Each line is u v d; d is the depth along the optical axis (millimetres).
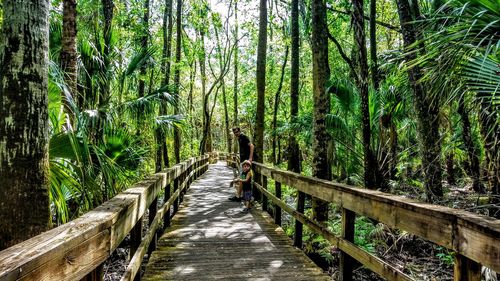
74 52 5559
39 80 2768
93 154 5047
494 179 5406
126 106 8023
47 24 2869
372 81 9344
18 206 2646
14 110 2646
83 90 6852
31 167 2711
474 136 7586
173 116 9539
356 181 9406
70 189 4309
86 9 10148
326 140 6328
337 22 16953
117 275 5777
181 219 6977
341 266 3674
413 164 10234
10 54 2656
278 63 25297
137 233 3477
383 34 18047
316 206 6059
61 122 4207
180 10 16781
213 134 58125
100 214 2234
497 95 3475
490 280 3547
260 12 11711
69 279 1586
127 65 9117
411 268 5555
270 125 26062
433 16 4168
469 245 1896
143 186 3861
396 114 8492
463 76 3771
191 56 20875
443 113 6602
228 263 4434
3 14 2695
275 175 6727
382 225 6402
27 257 1286
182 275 4016
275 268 4273
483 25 3406
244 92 30562
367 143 7227
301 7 15031
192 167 13094
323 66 6312
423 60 4012
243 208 8219
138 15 13859
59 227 1827
